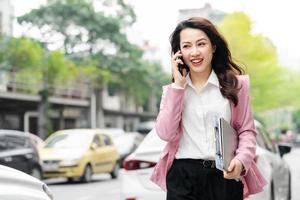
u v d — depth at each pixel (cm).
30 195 422
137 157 800
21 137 1647
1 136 1567
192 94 381
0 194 396
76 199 1424
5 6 4447
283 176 1030
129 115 6656
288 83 6819
